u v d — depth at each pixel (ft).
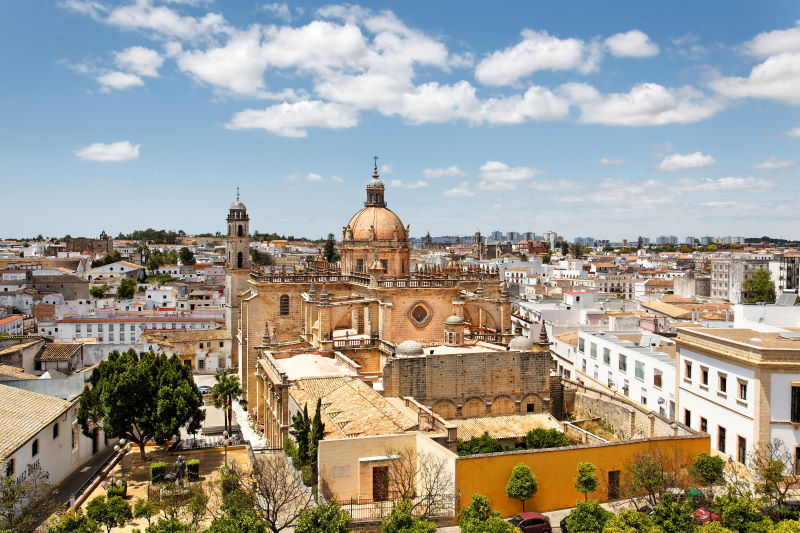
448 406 237.25
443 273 356.79
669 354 254.88
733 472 170.09
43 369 300.20
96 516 129.08
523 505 151.64
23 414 181.16
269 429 247.29
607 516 131.13
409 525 125.08
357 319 302.86
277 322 308.19
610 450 161.68
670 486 157.07
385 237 337.93
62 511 141.59
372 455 157.17
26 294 562.25
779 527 122.52
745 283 627.87
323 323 274.98
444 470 148.66
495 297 333.62
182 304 599.98
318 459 153.48
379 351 277.03
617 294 642.63
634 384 252.62
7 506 135.23
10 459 158.61
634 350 255.09
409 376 232.12
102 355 345.31
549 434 208.85
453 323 272.72
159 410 205.87
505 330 289.94
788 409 161.89
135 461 213.87
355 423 177.99
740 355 170.19
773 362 161.38
